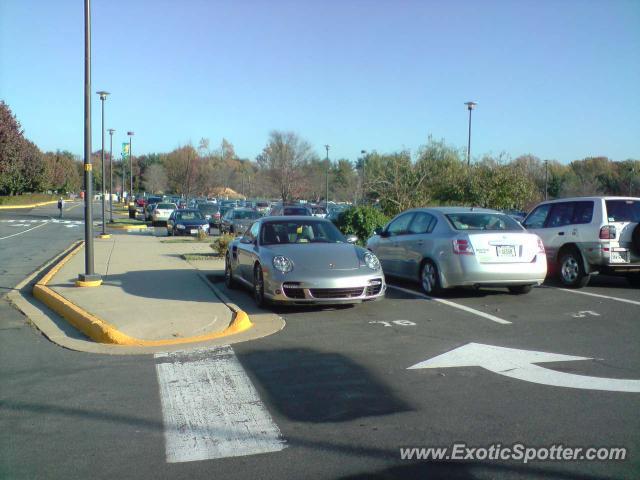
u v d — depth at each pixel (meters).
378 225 17.97
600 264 10.84
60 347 7.35
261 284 9.19
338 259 8.97
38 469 4.05
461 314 8.84
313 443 4.40
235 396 5.42
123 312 8.74
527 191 27.78
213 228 35.84
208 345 7.20
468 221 10.26
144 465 4.09
